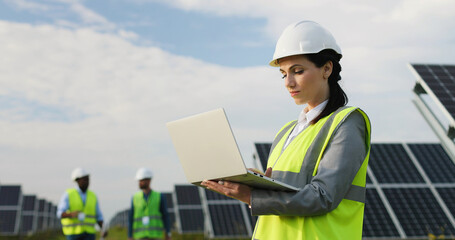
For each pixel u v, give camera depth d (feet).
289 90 8.59
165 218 35.81
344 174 7.56
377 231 42.37
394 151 53.36
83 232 33.45
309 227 7.73
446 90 32.24
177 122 8.02
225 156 7.38
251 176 7.21
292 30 8.51
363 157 7.93
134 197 35.86
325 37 8.48
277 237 8.09
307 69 8.30
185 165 8.25
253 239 8.66
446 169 50.78
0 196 89.15
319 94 8.56
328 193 7.39
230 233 58.49
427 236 42.01
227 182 7.95
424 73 34.45
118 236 108.68
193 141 7.86
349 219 7.93
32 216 106.22
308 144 8.26
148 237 34.94
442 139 29.89
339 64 8.63
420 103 32.63
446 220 43.62
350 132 7.89
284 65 8.52
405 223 43.16
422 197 46.34
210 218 60.18
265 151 52.95
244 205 63.10
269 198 7.63
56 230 132.26
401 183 48.24
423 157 52.37
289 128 10.02
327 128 8.20
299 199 7.37
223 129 7.29
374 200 45.55
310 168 8.12
